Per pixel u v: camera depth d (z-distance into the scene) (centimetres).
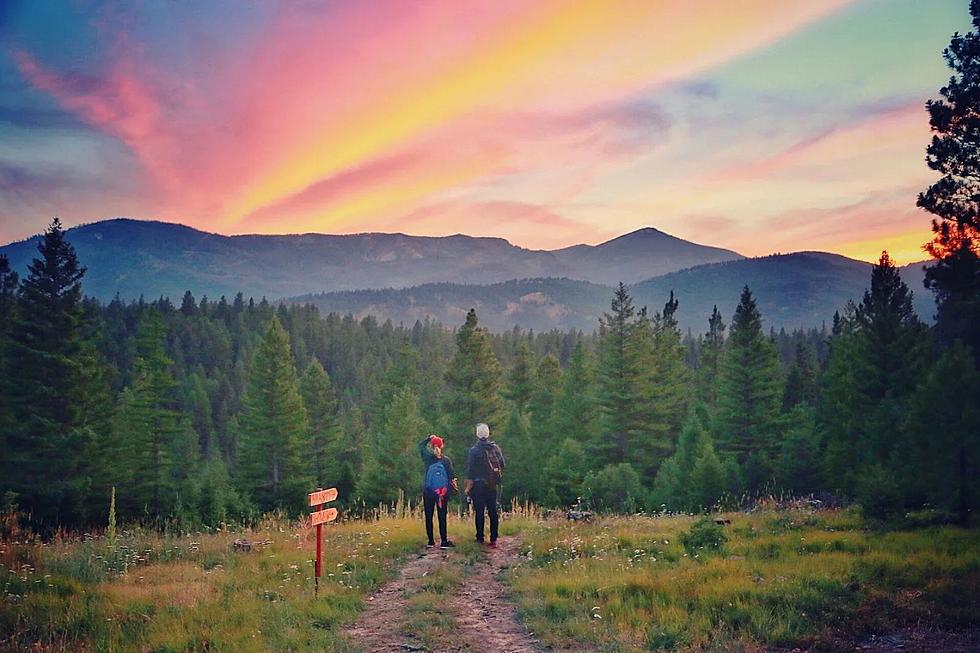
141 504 4759
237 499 3806
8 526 1449
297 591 1007
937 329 2995
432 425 6356
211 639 772
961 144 2191
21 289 4662
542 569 1164
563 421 5662
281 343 5972
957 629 795
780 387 5172
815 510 1816
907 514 1474
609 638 790
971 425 1379
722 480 2830
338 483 4488
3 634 779
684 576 1018
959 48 2167
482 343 5950
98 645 743
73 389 4612
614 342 5484
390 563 1229
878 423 2503
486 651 782
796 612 845
